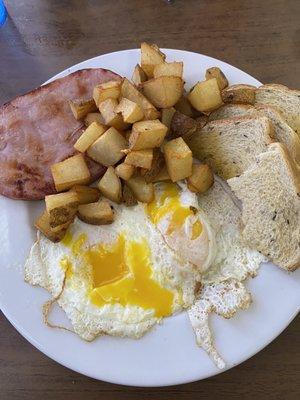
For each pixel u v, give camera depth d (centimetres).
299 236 25
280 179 25
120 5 33
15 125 28
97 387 26
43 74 32
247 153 28
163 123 28
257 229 26
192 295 26
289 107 28
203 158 30
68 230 27
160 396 26
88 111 28
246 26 33
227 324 25
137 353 24
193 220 27
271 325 25
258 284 26
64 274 26
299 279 25
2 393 26
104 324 25
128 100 26
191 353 24
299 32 32
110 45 33
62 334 25
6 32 33
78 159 27
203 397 26
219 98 27
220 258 27
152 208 27
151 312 25
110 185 27
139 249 26
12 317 25
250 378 26
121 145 27
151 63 28
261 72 31
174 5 33
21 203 27
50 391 26
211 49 32
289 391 25
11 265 26
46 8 34
